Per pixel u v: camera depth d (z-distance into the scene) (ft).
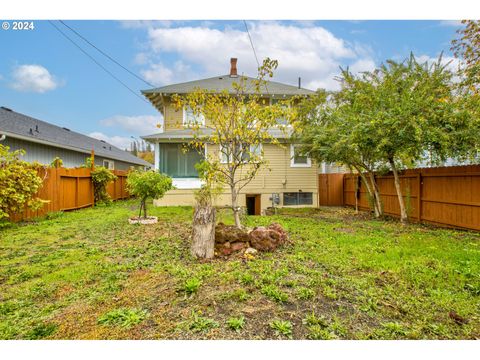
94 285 11.55
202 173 21.31
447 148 21.27
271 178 41.86
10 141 37.76
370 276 12.27
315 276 11.96
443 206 24.86
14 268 13.73
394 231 22.53
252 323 8.40
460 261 14.07
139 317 8.71
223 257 14.93
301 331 8.09
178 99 23.80
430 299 10.20
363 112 26.08
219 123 21.27
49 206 30.48
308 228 23.31
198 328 8.15
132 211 34.22
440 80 24.18
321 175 47.80
